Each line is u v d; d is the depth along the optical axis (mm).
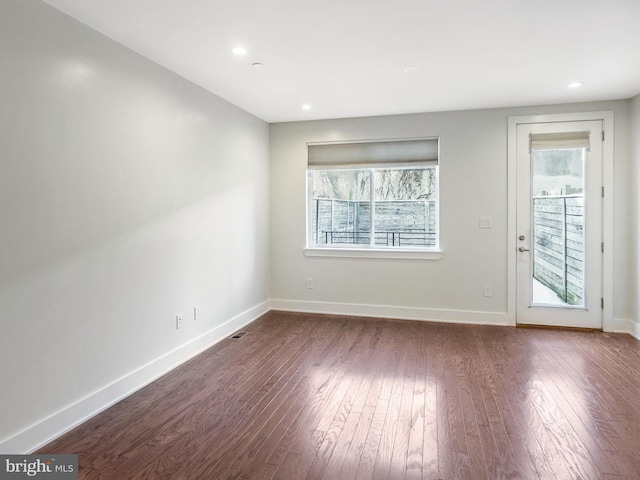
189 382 2926
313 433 2232
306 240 4922
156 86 2982
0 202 1921
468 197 4375
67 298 2279
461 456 2010
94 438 2191
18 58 1996
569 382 2875
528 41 2633
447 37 2570
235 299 4180
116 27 2430
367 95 3795
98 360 2496
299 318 4668
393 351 3551
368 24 2402
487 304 4383
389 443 2129
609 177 3998
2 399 1939
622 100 3949
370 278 4727
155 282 3002
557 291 4211
